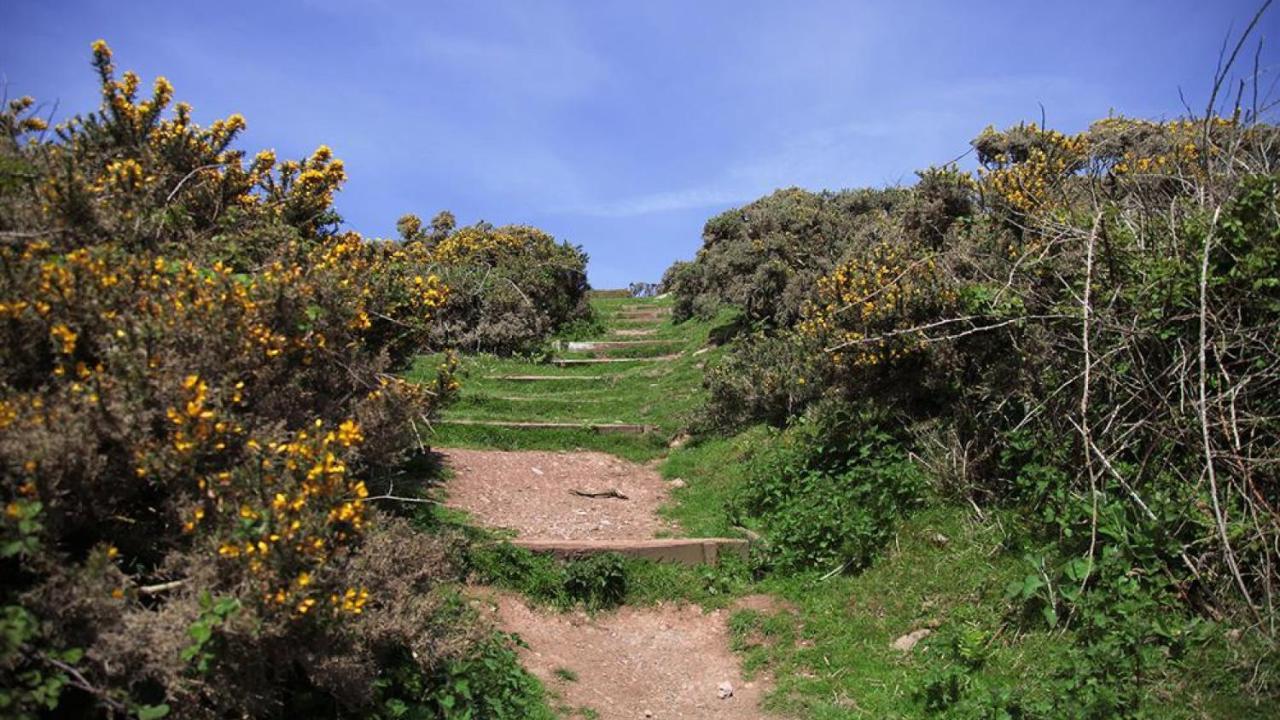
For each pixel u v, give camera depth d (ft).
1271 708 12.07
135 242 13.02
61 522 10.07
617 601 19.33
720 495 24.82
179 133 17.92
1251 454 14.80
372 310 16.57
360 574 11.84
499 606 18.12
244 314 12.26
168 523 11.10
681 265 53.72
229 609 9.70
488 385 36.91
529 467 27.20
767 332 36.35
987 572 16.57
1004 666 14.40
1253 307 15.40
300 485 10.70
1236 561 13.94
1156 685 12.87
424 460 24.67
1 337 10.67
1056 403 17.15
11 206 12.06
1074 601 14.39
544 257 49.98
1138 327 15.99
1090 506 15.49
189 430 10.71
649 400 34.83
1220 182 16.93
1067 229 18.11
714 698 16.26
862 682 15.44
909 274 21.07
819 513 20.27
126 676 9.52
